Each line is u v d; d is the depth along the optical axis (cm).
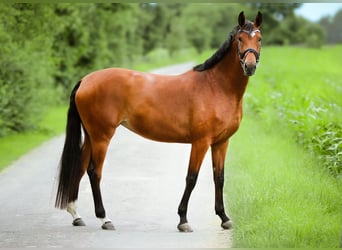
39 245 827
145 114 927
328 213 957
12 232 903
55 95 2853
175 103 920
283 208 930
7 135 1969
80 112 955
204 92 910
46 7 1914
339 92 2289
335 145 1268
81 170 962
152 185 1245
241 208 984
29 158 1589
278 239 792
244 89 916
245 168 1290
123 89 934
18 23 1859
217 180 932
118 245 823
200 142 910
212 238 861
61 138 1978
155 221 972
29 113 2042
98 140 948
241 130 1880
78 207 1076
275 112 2011
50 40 2258
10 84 1958
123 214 1017
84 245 825
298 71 4241
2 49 1902
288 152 1447
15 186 1246
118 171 1400
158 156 1612
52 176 1347
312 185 1070
